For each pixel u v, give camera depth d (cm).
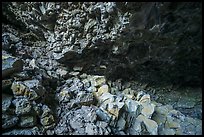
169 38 400
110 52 437
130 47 428
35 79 362
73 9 393
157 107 430
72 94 388
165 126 394
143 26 368
